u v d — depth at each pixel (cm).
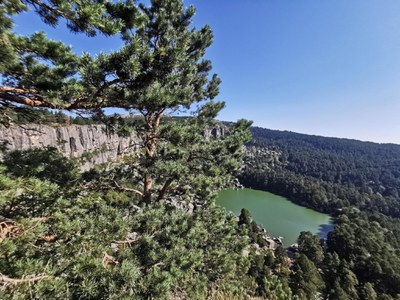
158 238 551
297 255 4412
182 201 899
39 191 400
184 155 762
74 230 376
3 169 419
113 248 443
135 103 449
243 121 964
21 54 438
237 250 952
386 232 6769
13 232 329
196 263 559
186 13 831
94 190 716
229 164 827
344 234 5547
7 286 243
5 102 439
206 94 1057
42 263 287
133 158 832
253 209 8112
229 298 636
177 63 399
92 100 424
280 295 846
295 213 8175
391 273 4259
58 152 667
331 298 3497
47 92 380
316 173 15000
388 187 12462
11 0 352
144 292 356
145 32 724
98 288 306
